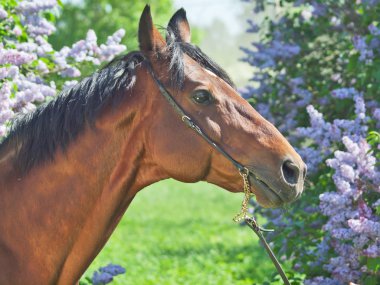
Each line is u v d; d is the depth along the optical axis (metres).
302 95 6.60
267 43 7.26
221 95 3.66
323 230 5.27
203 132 3.61
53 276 3.69
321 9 6.91
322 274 5.49
